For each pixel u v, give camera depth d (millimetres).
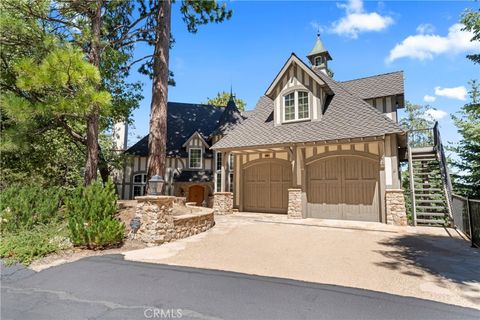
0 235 7656
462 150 15648
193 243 8219
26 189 9586
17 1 8992
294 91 14664
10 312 4219
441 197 12477
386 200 11312
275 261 6352
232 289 4738
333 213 12891
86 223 7664
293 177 13219
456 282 4953
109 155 20391
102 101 8133
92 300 4508
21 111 7703
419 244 7914
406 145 13445
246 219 13172
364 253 6988
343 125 12711
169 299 4438
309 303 4168
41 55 8875
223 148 15312
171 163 23500
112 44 13156
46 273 5695
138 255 6895
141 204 8445
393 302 4148
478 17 10711
